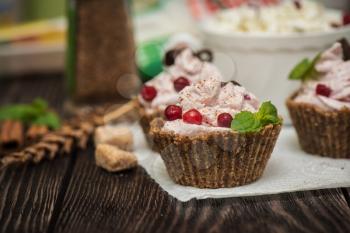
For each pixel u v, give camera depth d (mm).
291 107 451
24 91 691
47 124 525
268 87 510
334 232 348
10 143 499
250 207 378
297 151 456
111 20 579
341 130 430
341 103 429
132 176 429
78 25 576
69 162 463
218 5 672
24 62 754
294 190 392
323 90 437
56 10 818
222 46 519
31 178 437
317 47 500
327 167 423
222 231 354
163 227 361
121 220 371
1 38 754
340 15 546
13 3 792
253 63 508
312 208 374
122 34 584
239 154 393
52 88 695
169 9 711
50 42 758
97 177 431
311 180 402
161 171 432
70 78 596
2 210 391
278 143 471
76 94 595
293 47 499
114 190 409
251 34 505
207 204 384
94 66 586
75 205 392
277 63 504
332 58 449
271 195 391
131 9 602
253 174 404
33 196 409
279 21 523
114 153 437
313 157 444
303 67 453
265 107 399
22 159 459
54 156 472
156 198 395
